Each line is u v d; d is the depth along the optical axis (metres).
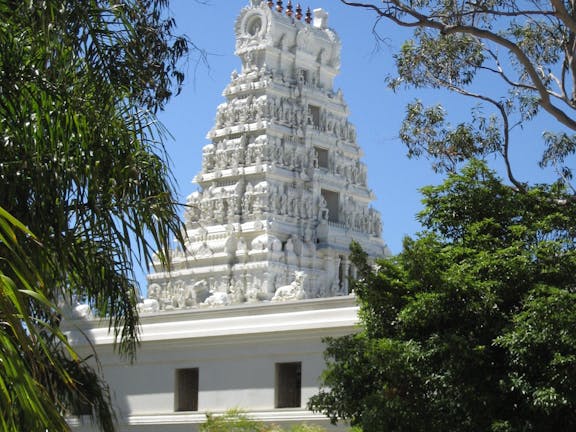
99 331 66.19
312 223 98.25
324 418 56.19
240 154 98.31
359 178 104.38
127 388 65.31
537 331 31.69
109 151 20.03
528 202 37.59
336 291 97.00
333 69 104.75
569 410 32.84
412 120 45.62
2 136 19.00
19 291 12.55
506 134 40.16
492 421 33.25
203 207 98.19
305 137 100.06
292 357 58.69
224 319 62.41
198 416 61.81
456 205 37.53
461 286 34.00
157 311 67.31
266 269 92.25
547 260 34.38
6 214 12.76
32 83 18.97
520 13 37.59
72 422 60.06
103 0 21.02
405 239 35.88
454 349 33.19
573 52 39.22
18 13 19.27
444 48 44.66
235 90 101.25
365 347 35.69
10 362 12.53
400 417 33.69
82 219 19.84
